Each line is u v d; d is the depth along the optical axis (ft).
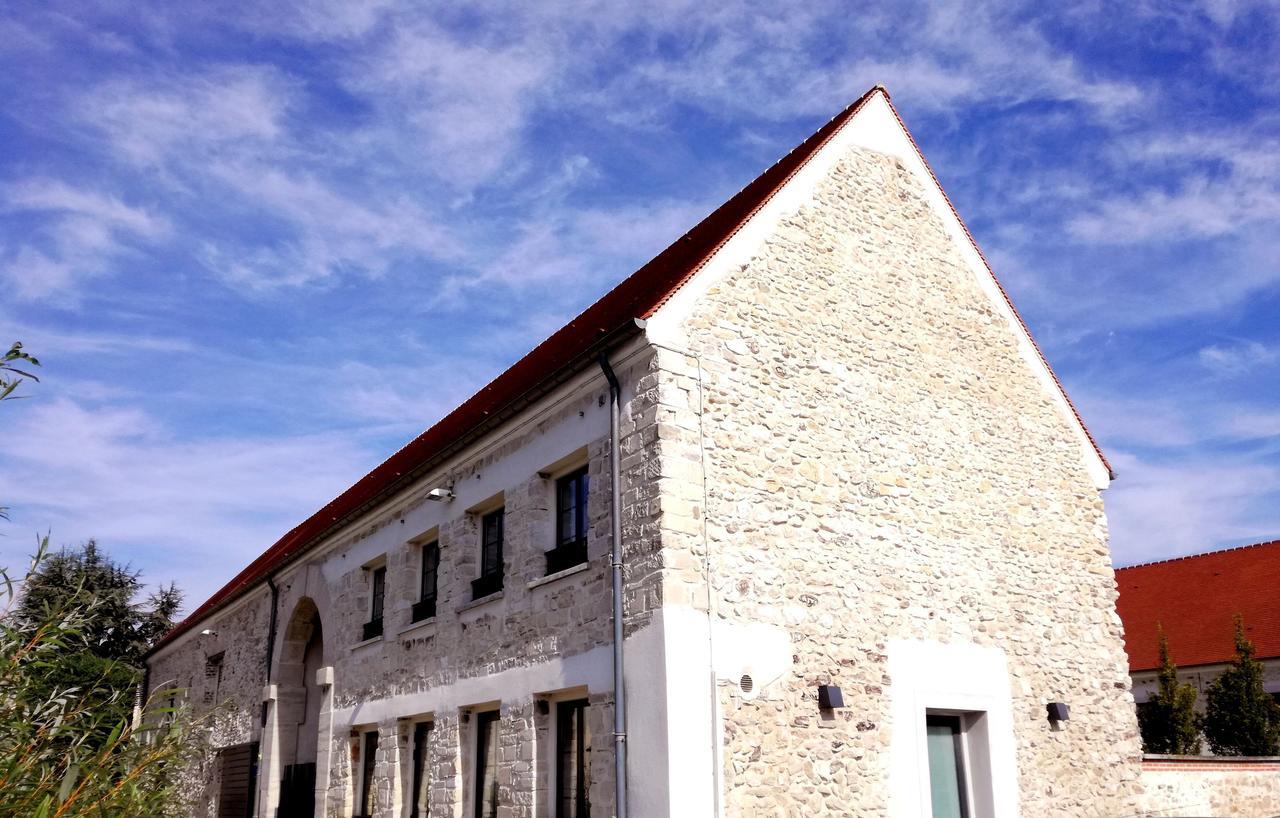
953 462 41.29
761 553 33.22
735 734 30.60
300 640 63.16
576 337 49.78
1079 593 44.39
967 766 38.65
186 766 22.94
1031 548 43.09
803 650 33.24
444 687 42.63
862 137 43.47
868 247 41.42
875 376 39.45
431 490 46.91
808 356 37.24
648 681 30.32
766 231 37.70
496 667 39.06
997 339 45.78
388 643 48.80
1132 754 43.47
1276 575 76.79
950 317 43.91
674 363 33.01
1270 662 69.67
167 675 90.99
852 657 34.63
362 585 53.62
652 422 32.37
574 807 34.42
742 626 31.86
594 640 33.40
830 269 39.45
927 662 36.94
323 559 59.16
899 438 39.42
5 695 17.74
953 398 42.47
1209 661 71.61
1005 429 44.24
